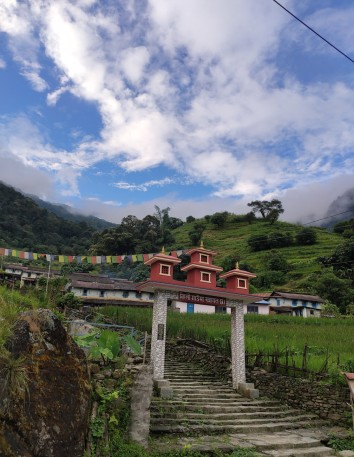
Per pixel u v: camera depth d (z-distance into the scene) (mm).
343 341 17859
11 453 5137
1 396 5391
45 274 44406
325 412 12062
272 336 19125
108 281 45188
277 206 106062
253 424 10961
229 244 90438
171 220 111625
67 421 6109
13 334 6125
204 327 21750
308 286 58094
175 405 11180
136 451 7605
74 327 11438
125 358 10148
